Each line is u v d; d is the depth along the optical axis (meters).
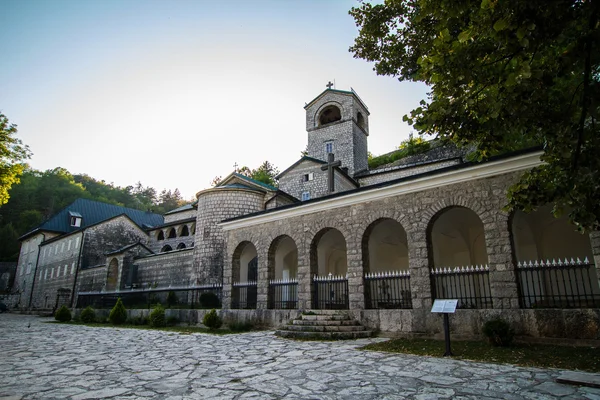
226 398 5.83
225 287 19.09
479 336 11.20
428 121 6.80
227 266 19.36
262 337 13.50
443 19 6.20
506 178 11.87
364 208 15.09
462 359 8.83
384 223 17.94
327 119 39.94
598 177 5.90
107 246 42.03
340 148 36.34
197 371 7.87
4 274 56.91
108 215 53.78
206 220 28.47
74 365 8.67
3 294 51.47
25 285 50.34
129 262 33.03
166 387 6.53
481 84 6.53
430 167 29.02
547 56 6.15
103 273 35.31
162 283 30.06
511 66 6.01
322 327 13.09
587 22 5.57
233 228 19.73
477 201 12.27
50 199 74.81
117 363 8.88
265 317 16.50
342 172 30.20
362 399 5.79
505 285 11.21
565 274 15.66
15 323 23.59
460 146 7.47
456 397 5.85
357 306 14.39
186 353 10.30
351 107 36.91
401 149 47.41
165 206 110.12
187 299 24.45
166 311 20.38
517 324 10.65
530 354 8.88
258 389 6.37
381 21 14.67
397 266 20.95
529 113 6.38
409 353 9.75
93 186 97.25
